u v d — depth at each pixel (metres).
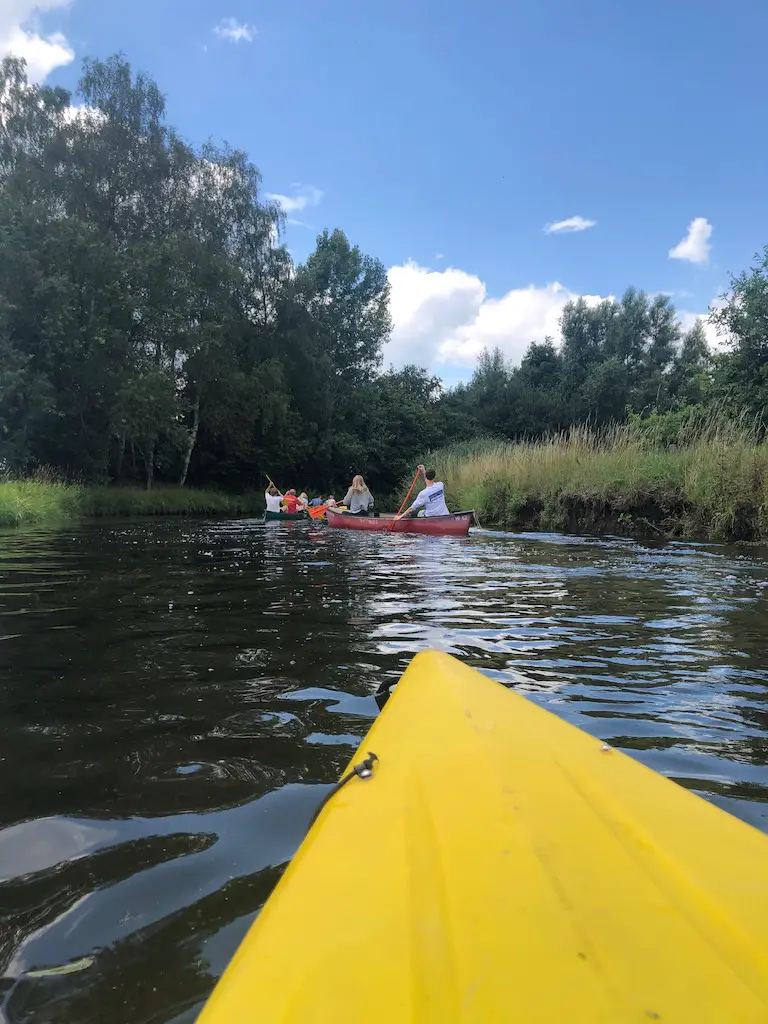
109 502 18.31
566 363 46.31
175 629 3.29
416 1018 0.65
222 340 23.39
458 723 1.62
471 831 1.09
